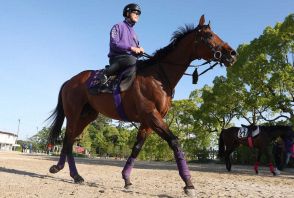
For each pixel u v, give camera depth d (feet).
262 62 73.51
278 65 72.54
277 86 74.23
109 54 19.57
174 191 19.36
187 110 108.78
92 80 20.81
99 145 208.44
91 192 17.54
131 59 18.72
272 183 28.78
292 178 37.11
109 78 19.20
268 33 73.82
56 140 24.38
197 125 100.53
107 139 208.54
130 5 20.08
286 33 70.90
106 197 16.11
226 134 48.26
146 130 20.04
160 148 116.16
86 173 30.73
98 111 21.20
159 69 18.48
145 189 19.97
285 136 44.80
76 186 19.90
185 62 18.54
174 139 17.26
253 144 45.06
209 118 93.91
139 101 17.94
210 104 92.12
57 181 21.91
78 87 22.11
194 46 18.28
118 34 19.36
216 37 18.11
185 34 18.69
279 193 20.77
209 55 18.03
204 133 101.09
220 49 17.79
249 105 81.25
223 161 86.69
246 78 76.38
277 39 71.46
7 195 15.71
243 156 85.40
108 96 19.44
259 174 43.24
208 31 18.08
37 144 222.48
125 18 20.27
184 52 18.52
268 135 44.47
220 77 90.68
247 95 79.61
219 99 85.92
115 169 39.14
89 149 200.03
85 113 23.18
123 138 197.26
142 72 18.52
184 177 17.15
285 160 52.80
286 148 46.06
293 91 73.67
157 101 17.88
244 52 77.36
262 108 84.12
